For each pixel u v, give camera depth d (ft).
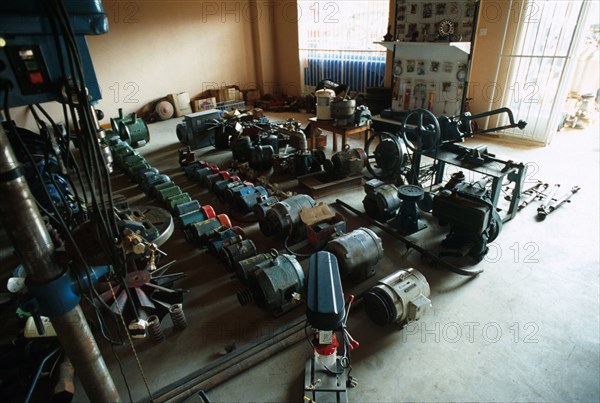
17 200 3.36
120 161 14.88
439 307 7.47
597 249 9.04
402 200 9.71
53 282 3.74
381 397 5.76
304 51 25.53
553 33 14.71
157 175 12.72
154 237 7.30
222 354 6.61
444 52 14.38
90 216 4.47
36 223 3.55
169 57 24.09
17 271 7.29
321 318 4.58
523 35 15.56
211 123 17.58
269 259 7.59
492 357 6.35
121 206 8.58
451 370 6.15
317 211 9.49
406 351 6.54
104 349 6.75
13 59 3.10
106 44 21.95
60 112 19.86
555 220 10.33
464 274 8.18
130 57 22.85
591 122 18.03
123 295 7.27
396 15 15.46
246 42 26.76
